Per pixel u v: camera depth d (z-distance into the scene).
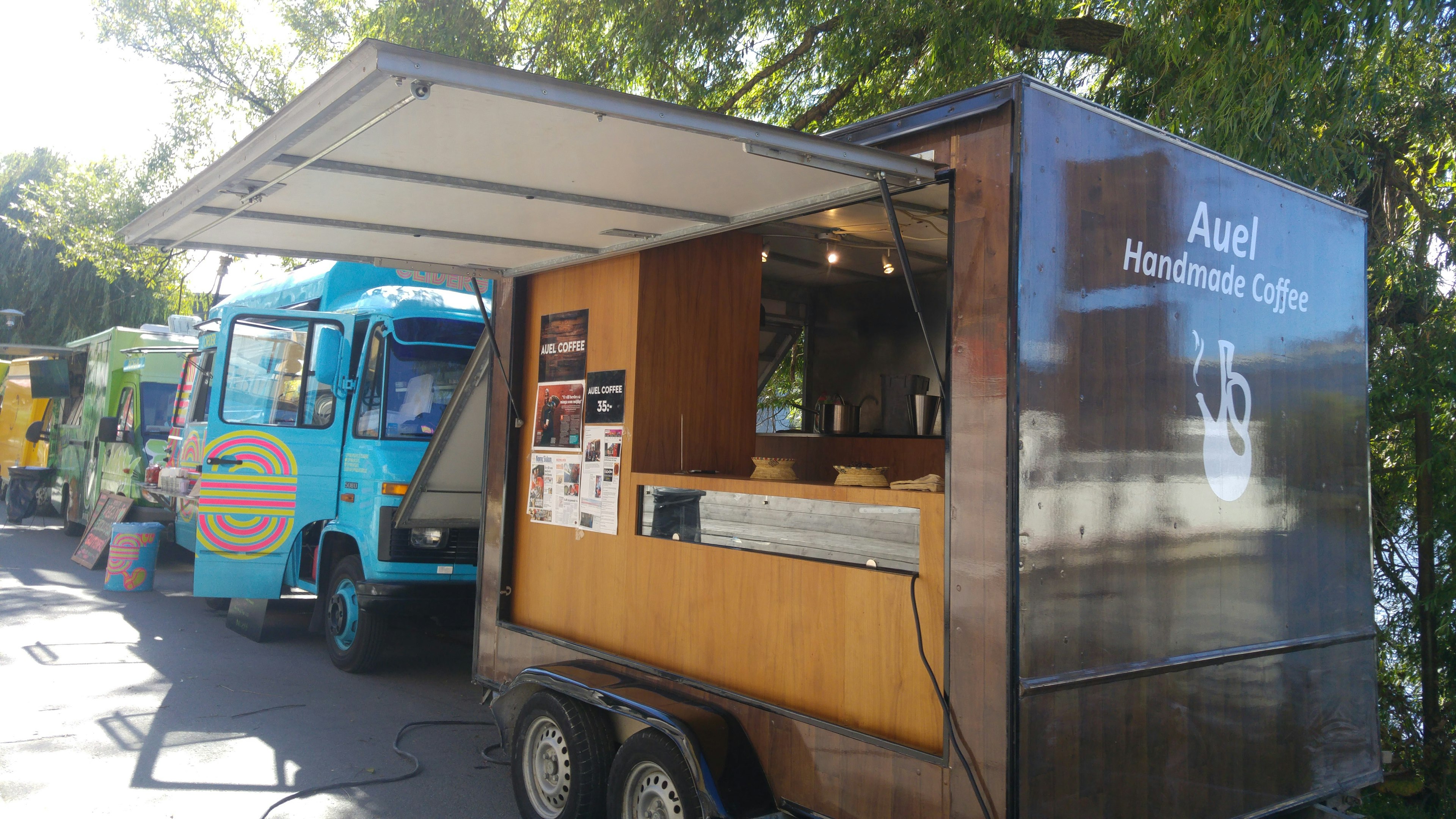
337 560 7.66
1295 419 3.98
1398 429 6.64
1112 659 3.04
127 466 11.85
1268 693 3.69
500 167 3.32
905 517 3.20
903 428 6.39
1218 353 3.60
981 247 2.94
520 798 4.39
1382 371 6.25
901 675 3.14
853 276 6.57
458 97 2.64
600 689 3.96
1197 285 3.52
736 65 9.53
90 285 24.69
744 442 4.92
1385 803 5.94
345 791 4.83
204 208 3.87
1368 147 6.70
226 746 5.43
